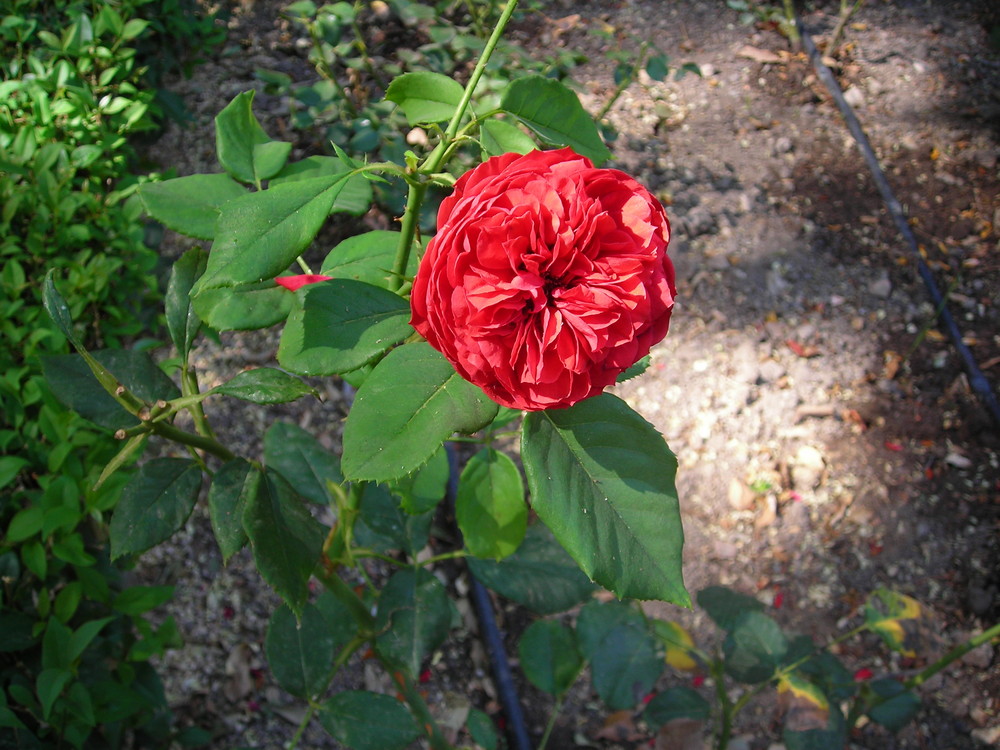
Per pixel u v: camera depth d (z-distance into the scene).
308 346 0.36
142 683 0.68
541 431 0.35
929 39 1.36
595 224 0.31
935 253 1.13
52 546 0.62
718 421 0.98
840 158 1.19
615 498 0.35
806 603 0.89
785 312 1.06
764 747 0.82
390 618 0.55
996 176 1.20
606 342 0.31
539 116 0.38
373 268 0.41
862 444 0.98
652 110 1.21
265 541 0.39
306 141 1.05
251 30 1.16
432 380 0.35
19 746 0.60
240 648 0.79
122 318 0.81
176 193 0.40
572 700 0.85
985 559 0.92
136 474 0.41
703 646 0.87
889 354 1.04
